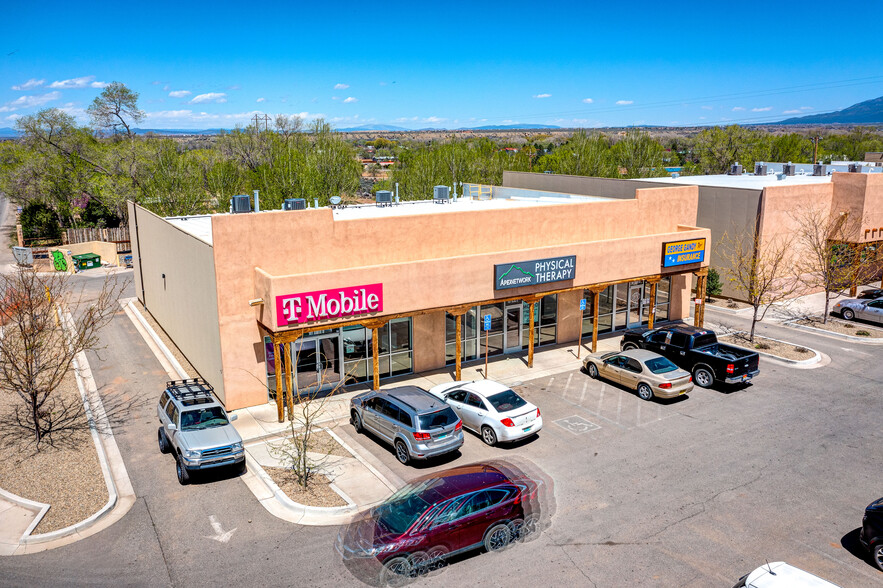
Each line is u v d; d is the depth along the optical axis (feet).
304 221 65.98
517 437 57.26
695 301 92.22
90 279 138.72
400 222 71.15
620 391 71.87
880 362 81.76
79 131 204.64
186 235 73.56
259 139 227.61
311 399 68.44
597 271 81.10
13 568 40.16
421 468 53.67
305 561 40.78
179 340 84.99
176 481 51.96
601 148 243.19
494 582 38.47
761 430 61.05
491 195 125.18
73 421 63.93
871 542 39.78
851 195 115.03
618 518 45.55
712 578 38.75
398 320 75.36
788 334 94.53
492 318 82.94
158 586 38.40
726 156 265.95
